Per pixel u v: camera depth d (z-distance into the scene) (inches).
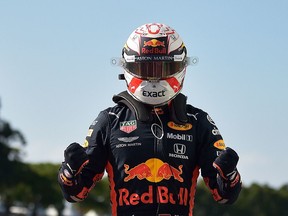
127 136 487.5
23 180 6048.2
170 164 483.5
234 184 472.7
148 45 490.9
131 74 495.2
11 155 5895.7
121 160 485.7
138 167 482.9
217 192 483.5
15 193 6200.8
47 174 6323.8
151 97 491.2
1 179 5861.2
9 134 5753.0
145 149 484.1
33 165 6432.1
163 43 491.8
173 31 500.1
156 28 497.0
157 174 480.7
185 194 484.7
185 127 492.1
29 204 6338.6
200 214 6934.1
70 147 467.5
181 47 497.7
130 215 480.4
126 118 492.4
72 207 6894.7
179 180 483.2
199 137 494.3
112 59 505.4
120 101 498.9
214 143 492.4
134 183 481.4
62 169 476.1
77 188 480.4
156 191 478.9
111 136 489.7
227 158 462.3
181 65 495.8
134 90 494.9
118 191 485.4
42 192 6240.2
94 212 7111.2
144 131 487.5
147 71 490.9
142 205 478.9
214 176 487.2
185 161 486.9
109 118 494.3
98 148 490.0
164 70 491.2
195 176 494.6
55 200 6314.0
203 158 492.4
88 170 488.4
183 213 482.6
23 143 5831.7
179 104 494.3
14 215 6594.5
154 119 492.1
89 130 498.6
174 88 494.3
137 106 492.4
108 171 493.0
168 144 486.0
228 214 7524.6
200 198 6860.2
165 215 477.4
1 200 6373.0
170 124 491.2
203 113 502.0
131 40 497.7
